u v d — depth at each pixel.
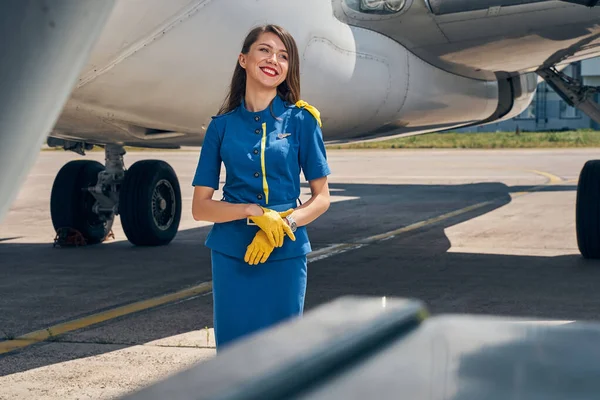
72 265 7.09
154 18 4.39
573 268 6.70
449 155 27.56
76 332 4.56
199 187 2.61
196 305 5.34
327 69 5.69
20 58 0.70
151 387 0.29
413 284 6.05
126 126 5.77
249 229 2.54
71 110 5.34
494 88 7.54
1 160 0.73
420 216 10.92
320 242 8.55
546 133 46.88
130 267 6.97
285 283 2.54
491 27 6.13
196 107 5.05
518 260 7.15
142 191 7.95
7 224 10.59
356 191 14.98
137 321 4.85
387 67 6.20
